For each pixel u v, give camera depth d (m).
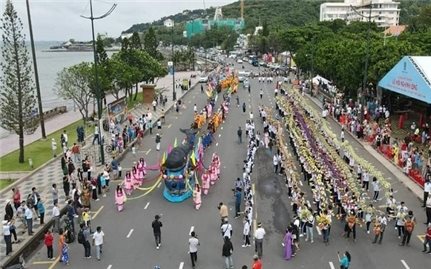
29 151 45.22
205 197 33.12
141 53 81.25
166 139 51.44
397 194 33.34
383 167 40.06
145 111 69.06
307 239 26.31
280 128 50.03
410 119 57.50
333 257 24.19
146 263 23.62
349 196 28.58
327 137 46.91
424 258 24.11
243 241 26.06
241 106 72.38
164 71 90.94
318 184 30.05
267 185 35.41
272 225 28.11
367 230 27.02
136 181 35.12
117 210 30.83
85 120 59.47
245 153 44.97
